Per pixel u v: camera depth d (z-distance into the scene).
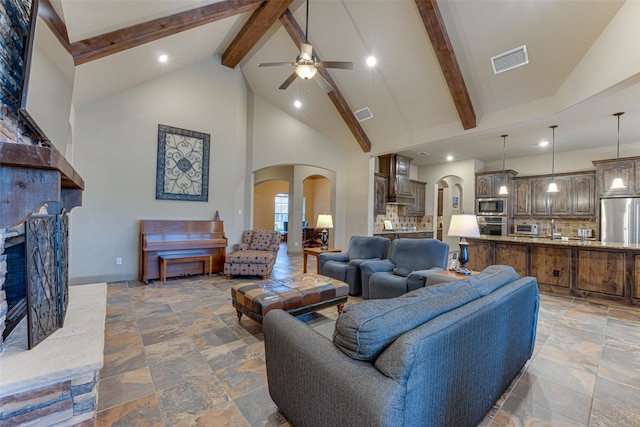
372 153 6.41
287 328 1.53
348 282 4.15
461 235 3.04
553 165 6.68
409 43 3.93
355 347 1.18
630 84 2.76
